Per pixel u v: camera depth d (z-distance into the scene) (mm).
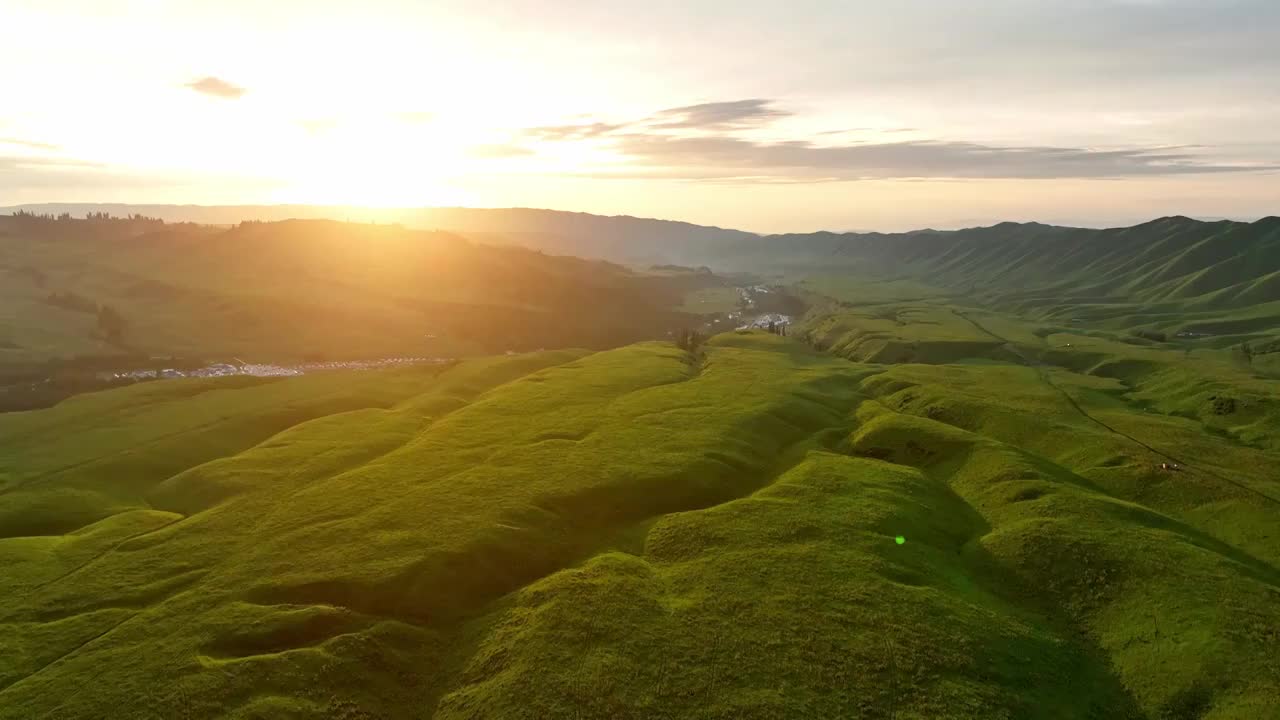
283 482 101375
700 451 98688
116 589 68688
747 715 45750
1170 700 50562
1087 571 67000
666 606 58844
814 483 88438
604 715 46000
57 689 51031
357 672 51938
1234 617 57656
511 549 69500
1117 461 103625
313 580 63531
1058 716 48250
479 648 55625
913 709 46656
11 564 78562
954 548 74938
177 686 49969
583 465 92312
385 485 88812
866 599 59094
